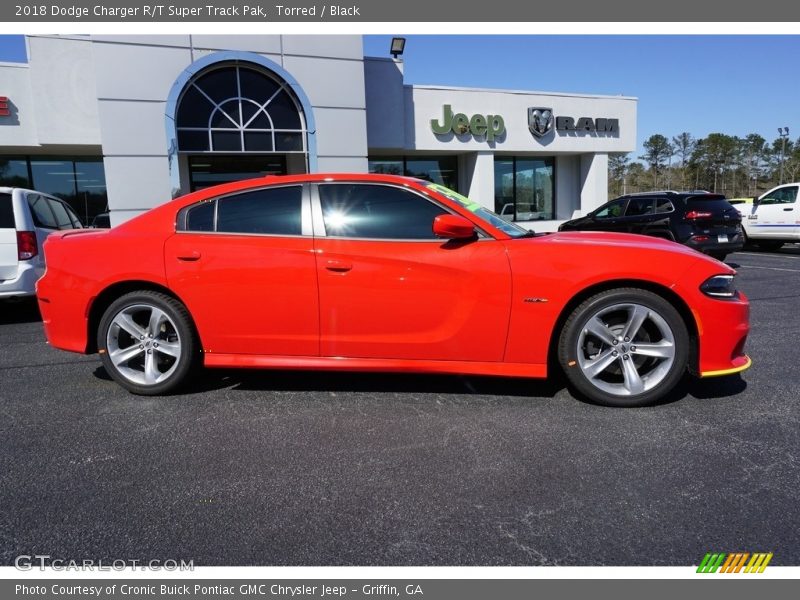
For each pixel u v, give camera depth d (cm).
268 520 228
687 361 339
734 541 211
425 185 357
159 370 387
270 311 351
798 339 505
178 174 1116
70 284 373
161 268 358
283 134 1195
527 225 1778
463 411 340
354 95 1235
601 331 333
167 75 1091
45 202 715
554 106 1662
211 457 284
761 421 317
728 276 330
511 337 335
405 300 339
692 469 264
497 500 240
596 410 337
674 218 1008
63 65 1189
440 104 1507
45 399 371
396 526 223
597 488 248
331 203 354
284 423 326
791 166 7281
